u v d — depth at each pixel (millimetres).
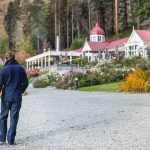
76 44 93750
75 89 40719
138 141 10742
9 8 127375
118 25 98938
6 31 126250
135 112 17062
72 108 19375
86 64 59781
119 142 10656
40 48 110750
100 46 75750
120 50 68875
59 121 14852
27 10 124375
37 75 65812
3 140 10859
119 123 14031
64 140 11117
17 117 10836
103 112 17375
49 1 118125
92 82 42281
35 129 13086
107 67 49219
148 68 46000
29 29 118062
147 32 65125
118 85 36344
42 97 27781
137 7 88625
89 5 103875
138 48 62969
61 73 56281
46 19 115062
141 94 29141
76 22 110312
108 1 103250
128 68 46250
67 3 107875
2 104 10891
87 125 13766
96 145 10336
